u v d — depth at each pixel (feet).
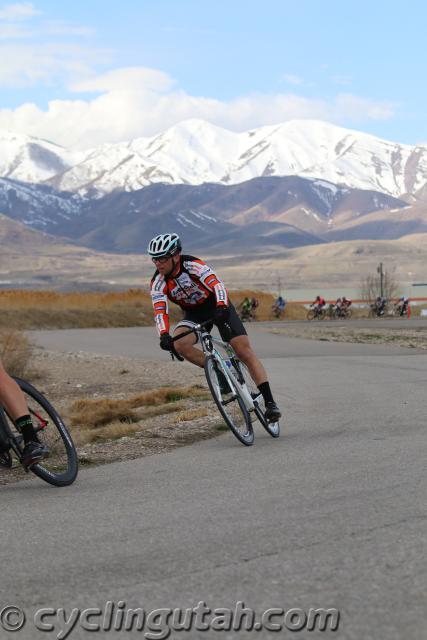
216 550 12.98
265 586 11.09
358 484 17.88
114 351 76.13
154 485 18.97
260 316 175.94
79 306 154.30
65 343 87.45
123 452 25.23
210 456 23.11
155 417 34.32
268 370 52.11
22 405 18.70
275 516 15.15
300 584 11.11
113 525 15.01
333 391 39.63
